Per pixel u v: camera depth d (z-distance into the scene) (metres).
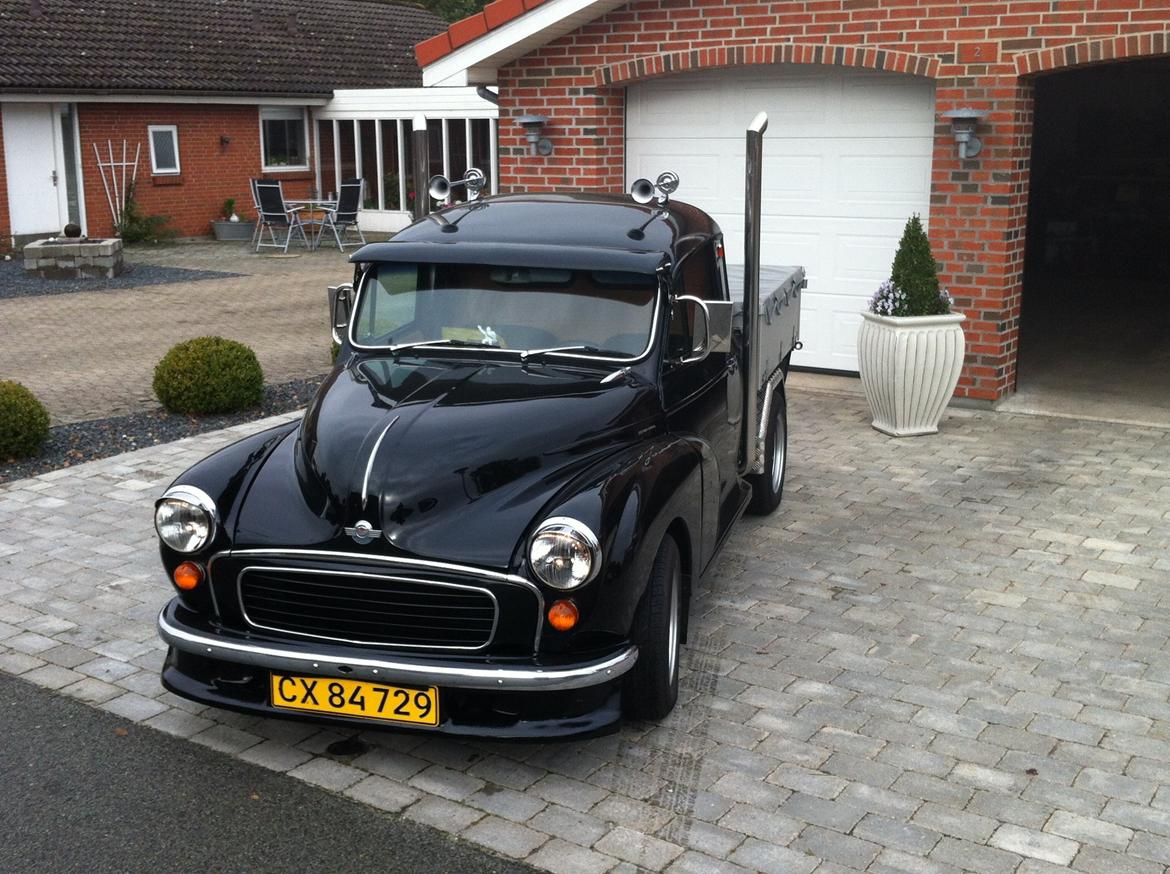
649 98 11.52
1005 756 4.52
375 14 31.77
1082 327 14.23
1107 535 7.01
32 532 7.17
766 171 11.12
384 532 4.18
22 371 12.11
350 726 4.26
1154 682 5.14
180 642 4.37
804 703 4.95
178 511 4.39
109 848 3.97
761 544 6.90
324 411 4.84
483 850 3.95
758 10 10.38
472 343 5.25
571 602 4.09
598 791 4.30
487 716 4.21
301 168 27.81
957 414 9.95
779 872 3.80
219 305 16.75
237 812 4.20
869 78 10.41
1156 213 19.42
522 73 11.62
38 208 23.03
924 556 6.69
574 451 4.58
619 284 5.20
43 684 5.21
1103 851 3.91
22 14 24.02
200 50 26.05
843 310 11.05
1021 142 9.60
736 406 6.28
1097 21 8.97
